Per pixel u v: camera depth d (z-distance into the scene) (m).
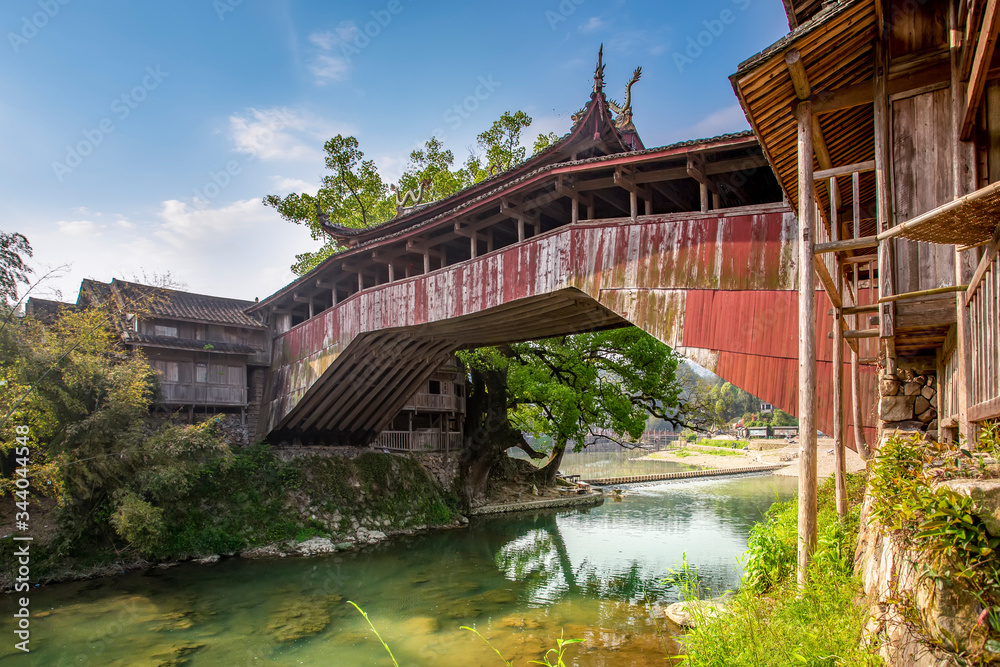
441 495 24.77
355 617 12.31
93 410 17.02
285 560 17.70
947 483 3.22
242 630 11.62
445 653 10.16
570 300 14.24
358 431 24.61
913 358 7.68
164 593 14.23
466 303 15.77
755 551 8.09
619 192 14.80
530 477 31.67
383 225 22.44
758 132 6.89
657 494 32.25
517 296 14.31
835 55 6.51
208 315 23.58
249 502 19.58
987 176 6.17
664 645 9.92
